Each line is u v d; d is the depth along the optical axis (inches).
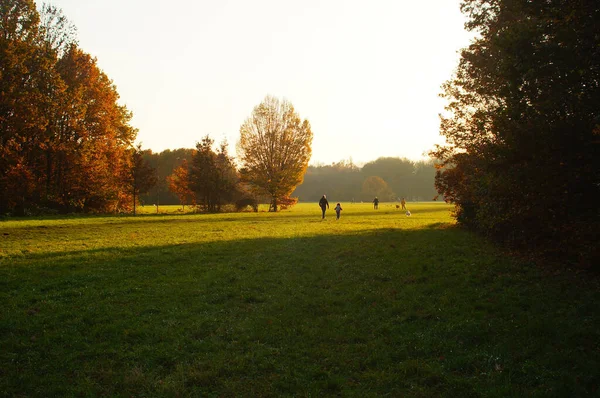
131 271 523.8
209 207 2374.5
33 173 1768.0
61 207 1818.4
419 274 490.0
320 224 1247.5
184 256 633.0
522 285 414.9
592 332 289.0
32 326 323.6
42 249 676.7
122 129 2183.8
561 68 427.5
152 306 382.0
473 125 842.2
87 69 1989.4
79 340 301.0
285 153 2544.3
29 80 1654.8
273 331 326.6
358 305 392.2
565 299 361.4
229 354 283.3
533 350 272.8
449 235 815.7
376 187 5925.2
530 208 482.9
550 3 420.8
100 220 1393.9
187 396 227.6
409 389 236.4
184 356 280.2
